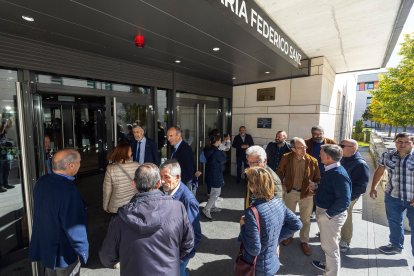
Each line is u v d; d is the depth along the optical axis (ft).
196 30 8.25
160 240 4.18
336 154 7.29
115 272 8.21
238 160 19.26
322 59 15.43
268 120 18.53
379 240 10.48
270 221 5.13
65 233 5.49
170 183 6.04
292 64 13.15
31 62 9.37
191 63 13.23
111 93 13.10
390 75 34.63
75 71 10.78
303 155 9.75
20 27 8.04
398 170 9.12
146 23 7.69
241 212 13.39
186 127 17.84
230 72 15.55
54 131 18.28
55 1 6.19
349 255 9.34
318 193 7.84
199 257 9.18
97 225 11.59
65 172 5.68
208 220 12.35
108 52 11.21
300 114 16.62
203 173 19.21
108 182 8.05
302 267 8.67
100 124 20.25
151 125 15.28
